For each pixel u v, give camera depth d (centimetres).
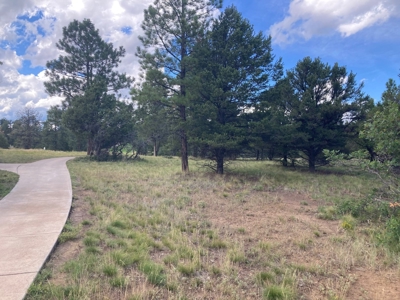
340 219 803
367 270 491
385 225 687
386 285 438
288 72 2016
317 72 1950
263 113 1625
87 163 2380
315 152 2067
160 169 2041
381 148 750
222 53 1595
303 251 571
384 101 1479
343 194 1198
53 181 1234
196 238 609
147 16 1652
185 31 1636
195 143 1627
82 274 412
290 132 1745
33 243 515
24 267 421
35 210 744
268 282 429
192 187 1278
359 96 1939
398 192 741
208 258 517
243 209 912
